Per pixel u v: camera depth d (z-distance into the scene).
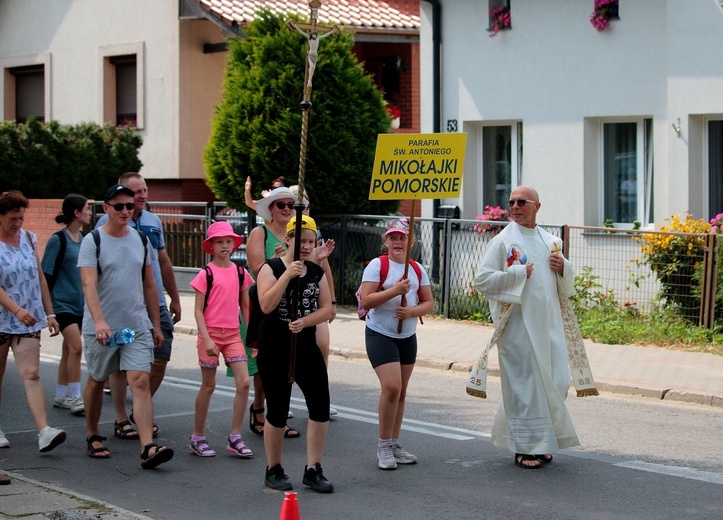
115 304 7.95
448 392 11.09
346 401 10.61
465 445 8.67
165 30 24.78
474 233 15.95
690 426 9.45
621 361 12.38
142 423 7.90
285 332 7.10
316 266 7.21
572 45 17.48
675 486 7.33
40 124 22.94
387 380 7.71
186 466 8.05
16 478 7.41
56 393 10.44
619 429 9.30
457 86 18.95
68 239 9.94
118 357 8.08
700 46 15.80
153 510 6.86
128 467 8.02
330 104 17.09
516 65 18.17
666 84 16.47
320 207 17.41
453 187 8.02
